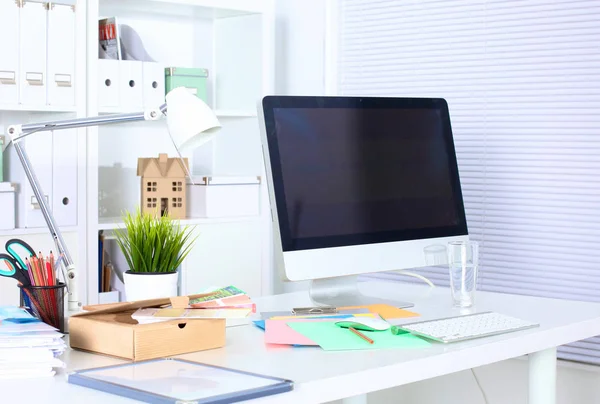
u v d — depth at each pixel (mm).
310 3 3539
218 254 3281
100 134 3352
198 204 3307
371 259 2199
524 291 2973
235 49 3564
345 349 1690
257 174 3461
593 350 2797
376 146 2252
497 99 3035
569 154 2873
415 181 2334
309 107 2123
